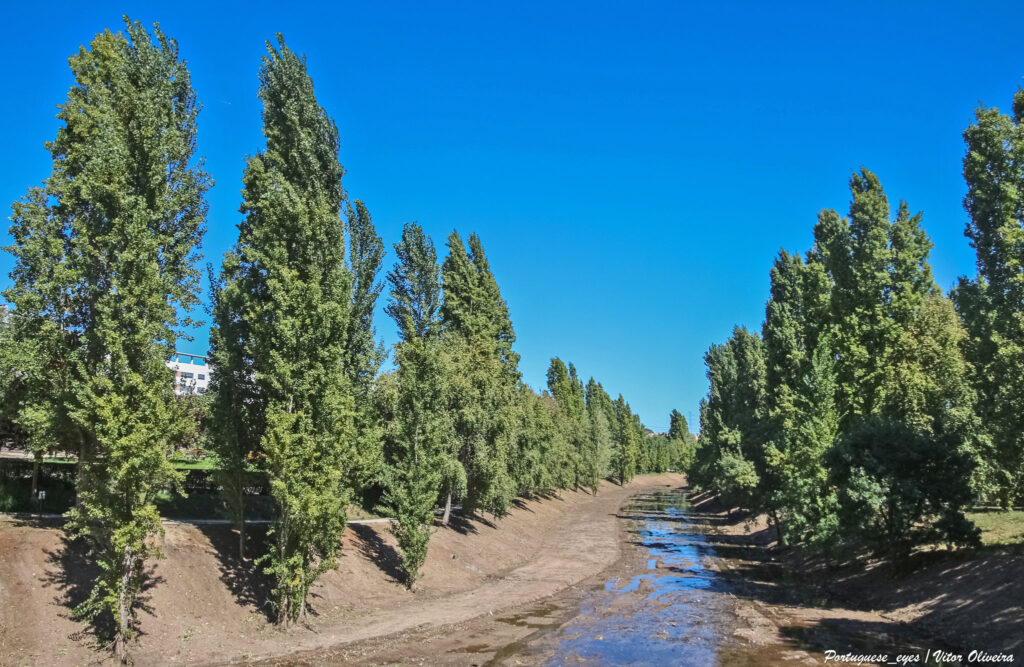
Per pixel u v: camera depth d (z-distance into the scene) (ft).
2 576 62.39
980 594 77.00
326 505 74.59
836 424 114.21
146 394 59.93
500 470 151.43
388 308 138.72
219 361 88.74
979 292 82.28
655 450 591.78
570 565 140.36
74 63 81.46
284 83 92.38
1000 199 78.23
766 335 190.80
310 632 78.02
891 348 116.98
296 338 75.72
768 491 150.10
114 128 67.41
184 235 82.43
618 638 79.71
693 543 179.83
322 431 77.10
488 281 187.01
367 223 108.68
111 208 66.85
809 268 126.31
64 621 62.34
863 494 91.76
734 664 67.72
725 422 218.38
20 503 86.69
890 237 121.08
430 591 105.81
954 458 90.94
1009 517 108.06
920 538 91.20
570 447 300.40
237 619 75.61
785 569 134.82
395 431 115.44
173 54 86.12
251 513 110.22
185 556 80.02
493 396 151.12
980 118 80.18
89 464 60.70
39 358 74.64
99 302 62.59
